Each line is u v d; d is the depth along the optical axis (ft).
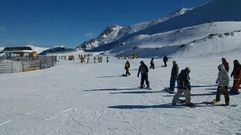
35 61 161.68
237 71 55.01
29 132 35.14
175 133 32.78
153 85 74.38
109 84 80.53
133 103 51.39
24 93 68.23
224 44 312.71
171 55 328.08
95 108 48.01
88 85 79.77
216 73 96.89
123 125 36.94
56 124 38.55
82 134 33.73
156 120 38.83
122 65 175.01
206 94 57.06
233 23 548.72
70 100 56.59
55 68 158.51
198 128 34.35
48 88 76.13
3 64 141.69
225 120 37.37
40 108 49.44
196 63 153.38
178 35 556.51
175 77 60.90
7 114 45.47
